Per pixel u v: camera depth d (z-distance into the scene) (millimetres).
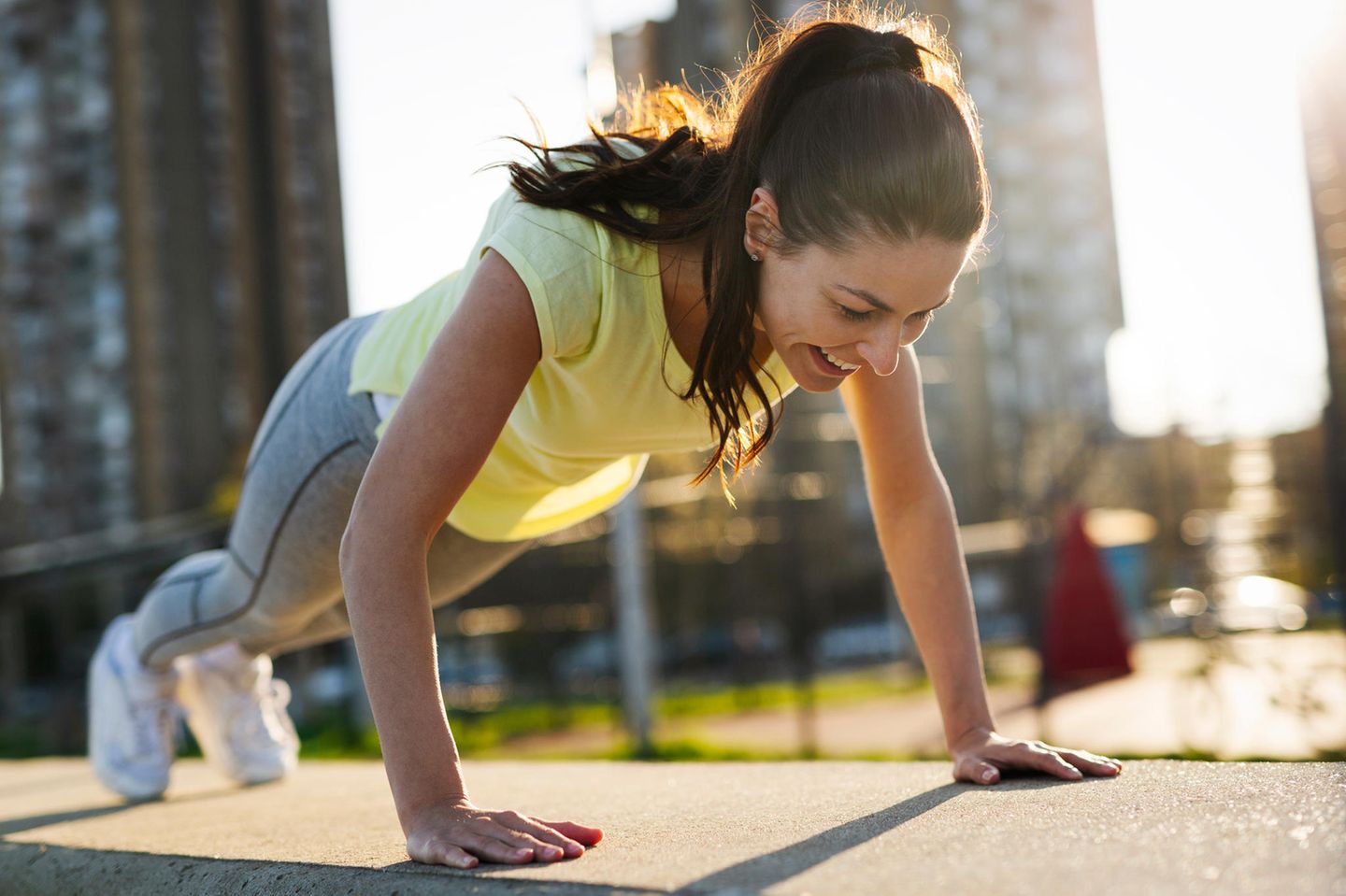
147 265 33219
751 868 1036
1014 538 17469
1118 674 10297
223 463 33438
